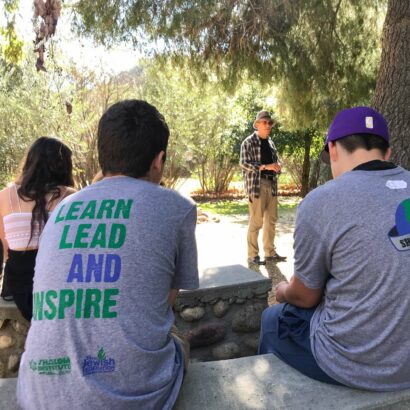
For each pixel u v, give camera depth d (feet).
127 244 4.42
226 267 10.58
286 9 18.56
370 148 5.37
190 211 5.01
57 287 4.28
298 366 5.57
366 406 4.80
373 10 22.44
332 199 4.98
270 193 17.43
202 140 38.68
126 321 4.21
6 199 7.64
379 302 4.66
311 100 23.94
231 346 9.51
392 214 4.77
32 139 26.81
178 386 4.74
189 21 17.60
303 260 5.24
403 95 12.53
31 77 26.43
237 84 21.02
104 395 3.95
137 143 4.95
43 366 4.08
